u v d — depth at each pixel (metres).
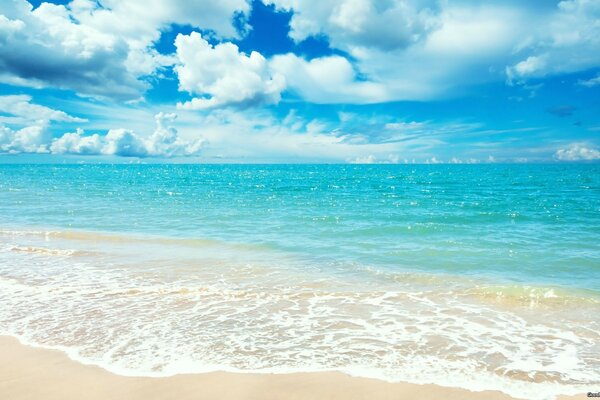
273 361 5.91
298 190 42.88
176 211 24.33
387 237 16.38
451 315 7.86
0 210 24.28
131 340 6.60
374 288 9.62
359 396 4.99
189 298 8.78
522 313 7.97
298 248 14.20
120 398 4.92
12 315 7.68
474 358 6.04
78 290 9.26
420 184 53.56
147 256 12.80
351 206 27.25
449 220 20.80
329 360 5.95
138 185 51.22
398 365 5.81
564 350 6.32
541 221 20.44
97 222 20.08
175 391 5.07
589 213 23.08
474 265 11.92
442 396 5.00
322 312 7.98
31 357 5.97
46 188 44.16
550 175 79.94
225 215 22.64
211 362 5.87
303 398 4.95
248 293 9.12
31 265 11.58
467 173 99.00
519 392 5.11
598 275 10.88
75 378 5.38
